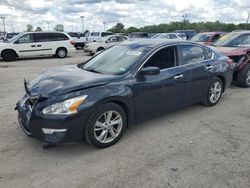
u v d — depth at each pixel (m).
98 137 4.01
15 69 12.62
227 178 3.31
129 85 4.25
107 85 4.04
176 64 5.07
